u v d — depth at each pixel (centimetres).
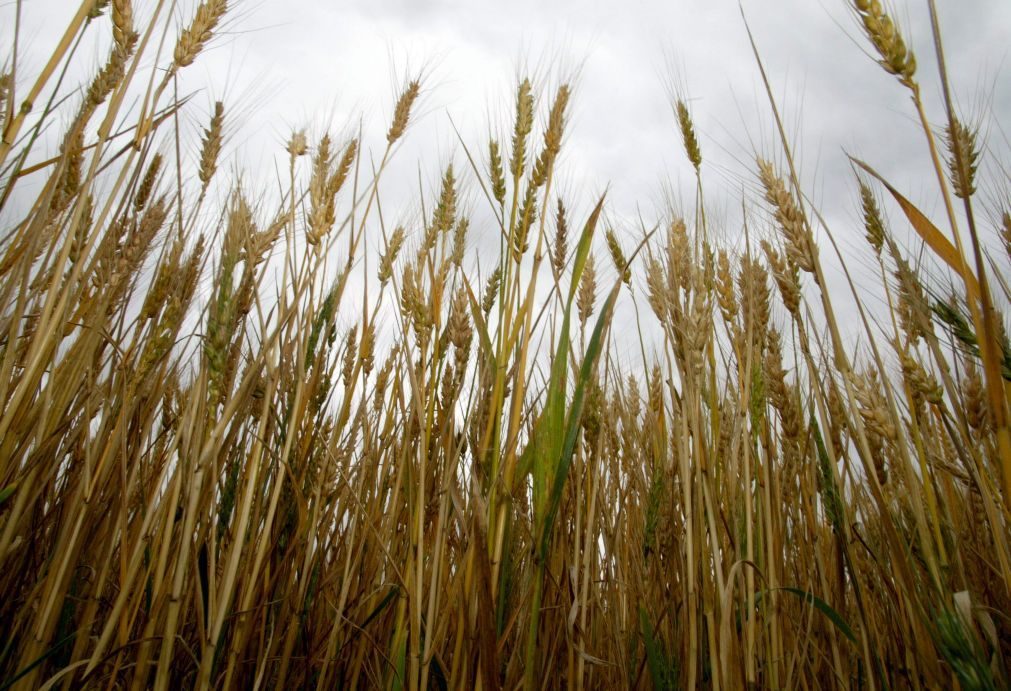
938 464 59
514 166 63
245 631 57
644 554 74
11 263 56
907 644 59
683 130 70
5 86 57
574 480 69
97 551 63
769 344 63
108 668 56
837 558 65
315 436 70
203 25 62
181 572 48
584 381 54
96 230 53
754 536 64
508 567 56
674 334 58
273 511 57
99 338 64
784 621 63
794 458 68
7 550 50
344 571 68
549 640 68
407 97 77
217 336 50
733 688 55
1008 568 49
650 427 82
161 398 61
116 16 60
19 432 52
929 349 59
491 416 57
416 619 53
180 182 63
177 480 52
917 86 46
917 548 57
